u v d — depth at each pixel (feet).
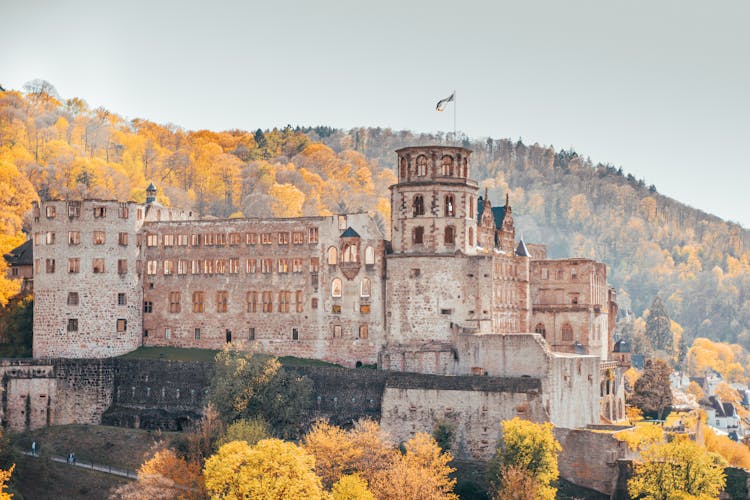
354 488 523.70
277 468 504.84
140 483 547.49
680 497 572.51
